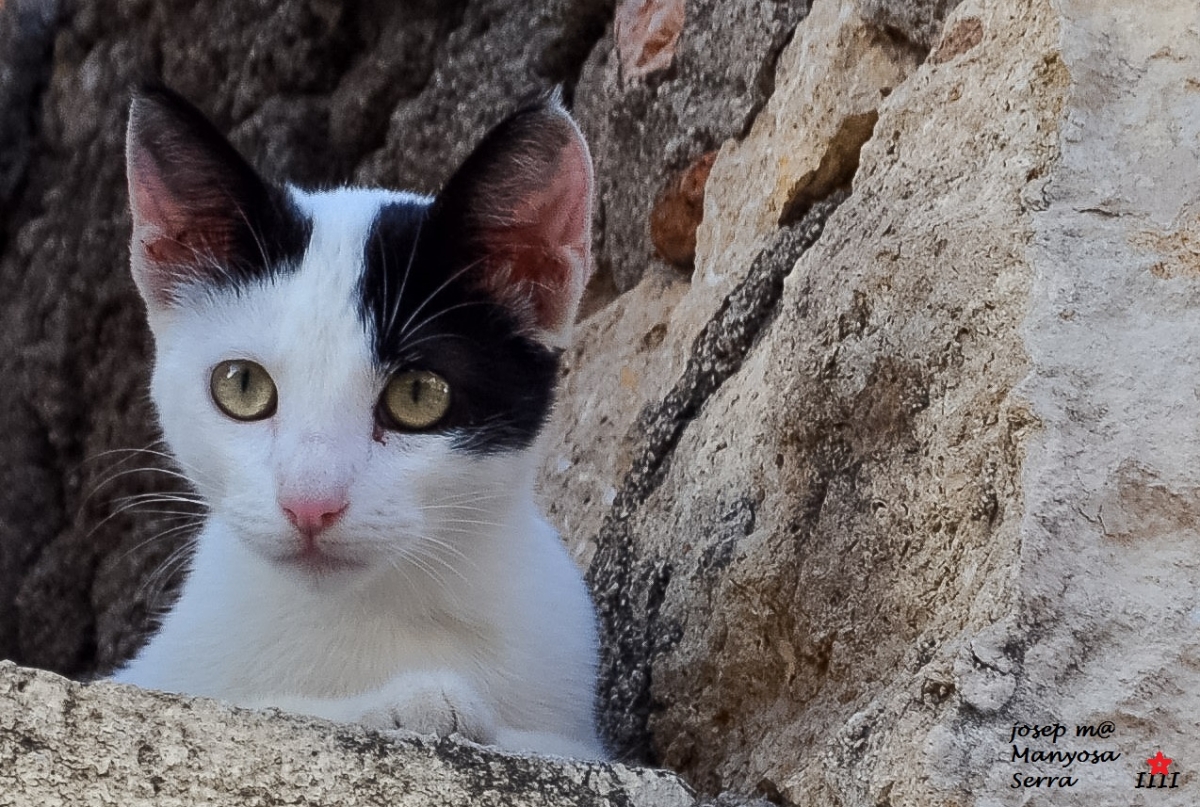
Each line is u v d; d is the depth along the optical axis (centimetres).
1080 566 49
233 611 59
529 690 60
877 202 57
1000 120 54
